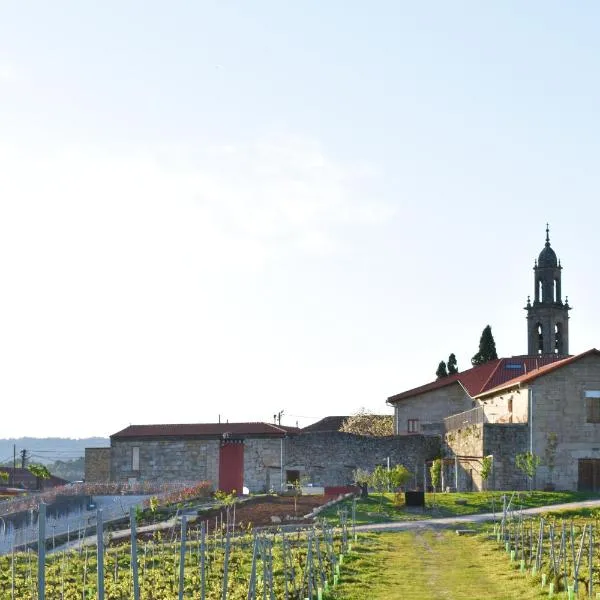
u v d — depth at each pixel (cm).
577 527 6462
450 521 6900
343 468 9344
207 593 4881
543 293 12531
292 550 5734
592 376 8231
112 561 5772
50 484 12450
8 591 5162
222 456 9406
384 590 4812
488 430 8219
